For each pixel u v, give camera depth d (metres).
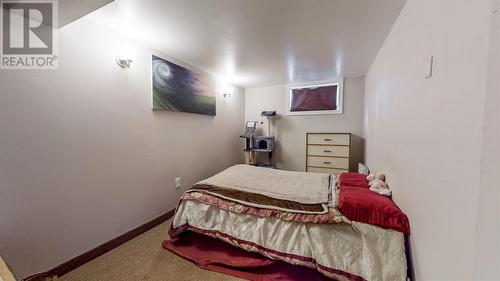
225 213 1.70
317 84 3.68
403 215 1.25
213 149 3.28
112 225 1.81
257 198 1.68
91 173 1.64
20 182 1.26
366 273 1.23
